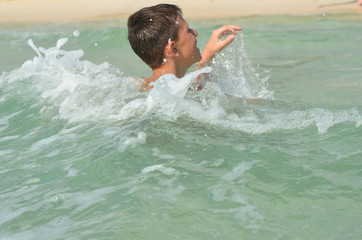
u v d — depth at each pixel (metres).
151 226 2.57
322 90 5.45
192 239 2.44
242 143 3.57
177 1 18.97
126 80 4.84
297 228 2.51
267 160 3.31
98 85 4.80
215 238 2.45
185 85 4.20
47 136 3.90
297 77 6.20
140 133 3.74
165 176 3.12
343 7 15.53
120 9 17.67
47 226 2.62
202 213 2.68
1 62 8.02
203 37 9.65
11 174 3.29
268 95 5.10
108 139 3.71
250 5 17.45
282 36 9.64
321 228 2.50
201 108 4.15
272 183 2.99
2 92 5.06
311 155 3.37
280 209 2.70
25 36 10.86
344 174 3.08
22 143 3.82
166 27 4.52
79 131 3.93
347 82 5.80
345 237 2.40
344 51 7.97
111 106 4.34
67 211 2.77
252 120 4.00
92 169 3.27
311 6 16.30
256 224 2.56
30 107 4.61
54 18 15.80
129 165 3.29
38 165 3.40
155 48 4.55
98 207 2.79
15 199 2.94
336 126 3.85
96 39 9.52
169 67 4.62
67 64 5.45
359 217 2.58
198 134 3.72
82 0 19.86
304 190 2.89
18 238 2.52
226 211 2.69
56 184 3.11
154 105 4.15
